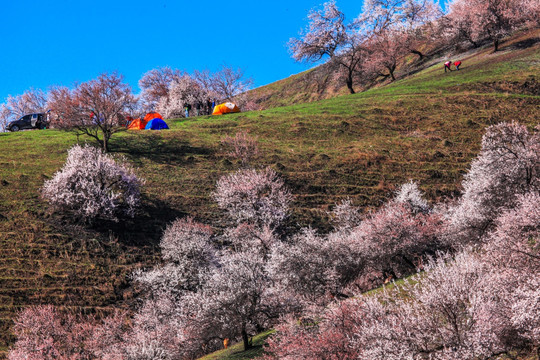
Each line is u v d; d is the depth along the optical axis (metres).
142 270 34.06
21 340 24.33
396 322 12.59
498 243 15.84
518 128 25.66
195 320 21.69
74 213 38.72
